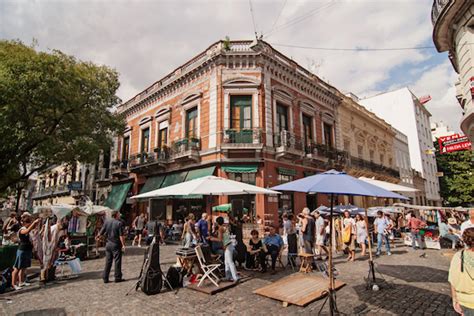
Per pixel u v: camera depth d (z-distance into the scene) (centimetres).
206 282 639
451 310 467
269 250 765
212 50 1625
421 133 3897
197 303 512
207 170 1473
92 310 484
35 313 474
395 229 1823
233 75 1547
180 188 755
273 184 1464
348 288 598
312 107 1881
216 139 1479
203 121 1583
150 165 1770
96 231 1343
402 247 1291
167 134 1847
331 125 2050
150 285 568
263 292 554
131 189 2053
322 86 1972
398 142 3184
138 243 1399
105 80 1401
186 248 681
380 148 2733
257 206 1392
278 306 492
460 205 3400
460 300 308
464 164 3158
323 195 1839
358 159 2202
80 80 1214
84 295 572
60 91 1090
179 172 1659
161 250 1169
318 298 522
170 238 1516
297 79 1780
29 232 669
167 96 1900
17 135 1037
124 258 1012
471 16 966
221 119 1500
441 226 1205
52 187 3388
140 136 2091
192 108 1711
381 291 575
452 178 3344
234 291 584
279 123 1638
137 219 1447
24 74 995
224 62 1556
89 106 1320
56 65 1109
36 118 1180
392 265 849
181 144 1633
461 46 1020
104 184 2442
